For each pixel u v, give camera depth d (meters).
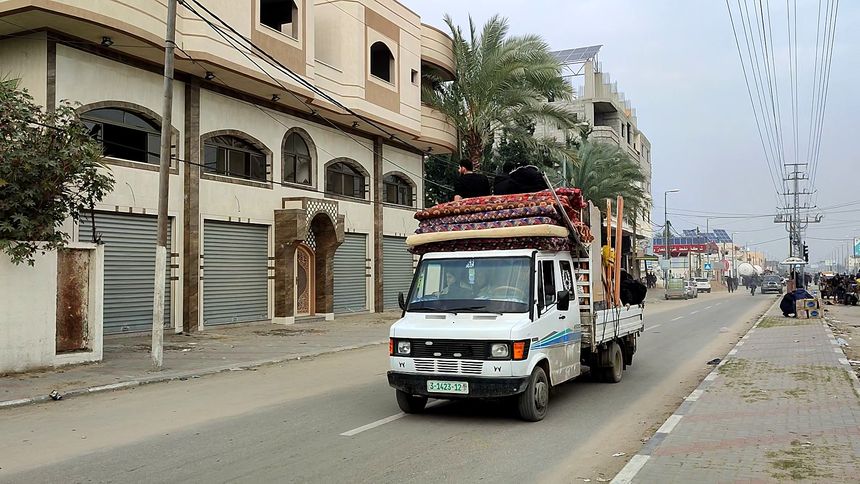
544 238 9.39
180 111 20.58
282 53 22.53
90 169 13.82
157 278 13.98
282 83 22.22
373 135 30.06
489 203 9.99
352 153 28.92
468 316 9.04
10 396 10.81
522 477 6.51
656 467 6.47
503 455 7.31
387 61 29.33
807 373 12.27
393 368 9.08
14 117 12.91
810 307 26.95
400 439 8.03
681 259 103.62
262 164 24.08
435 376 8.74
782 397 10.02
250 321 23.36
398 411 9.77
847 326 24.27
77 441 8.06
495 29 31.05
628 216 42.03
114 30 16.83
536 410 8.91
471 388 8.55
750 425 8.21
